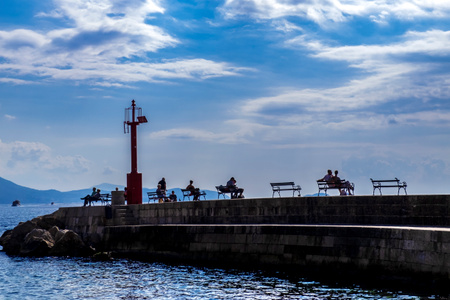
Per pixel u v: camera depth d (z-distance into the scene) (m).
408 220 20.55
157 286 19.80
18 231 32.53
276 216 23.98
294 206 23.52
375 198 21.45
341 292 17.27
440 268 16.03
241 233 22.66
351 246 18.98
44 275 23.19
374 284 18.05
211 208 26.19
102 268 24.44
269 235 21.70
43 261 27.44
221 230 23.39
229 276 20.89
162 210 28.41
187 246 24.69
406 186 22.56
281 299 16.91
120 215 29.66
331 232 19.69
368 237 18.53
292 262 20.78
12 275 23.38
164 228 25.86
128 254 27.41
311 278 19.66
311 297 16.89
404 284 17.17
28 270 24.66
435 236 16.23
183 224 26.45
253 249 22.14
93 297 18.53
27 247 29.98
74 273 23.39
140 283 20.50
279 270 21.16
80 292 19.39
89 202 32.66
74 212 31.48
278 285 18.80
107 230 28.81
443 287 15.84
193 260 24.31
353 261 18.86
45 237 30.23
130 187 32.53
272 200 24.16
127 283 20.61
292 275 20.44
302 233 20.61
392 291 16.97
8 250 32.28
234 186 29.58
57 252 29.27
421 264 16.64
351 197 22.03
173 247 25.31
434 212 19.95
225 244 23.16
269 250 21.61
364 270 18.48
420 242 16.72
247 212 24.92
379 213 21.28
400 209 20.78
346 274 19.02
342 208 22.22
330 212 22.52
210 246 23.72
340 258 19.28
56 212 33.72
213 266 23.42
